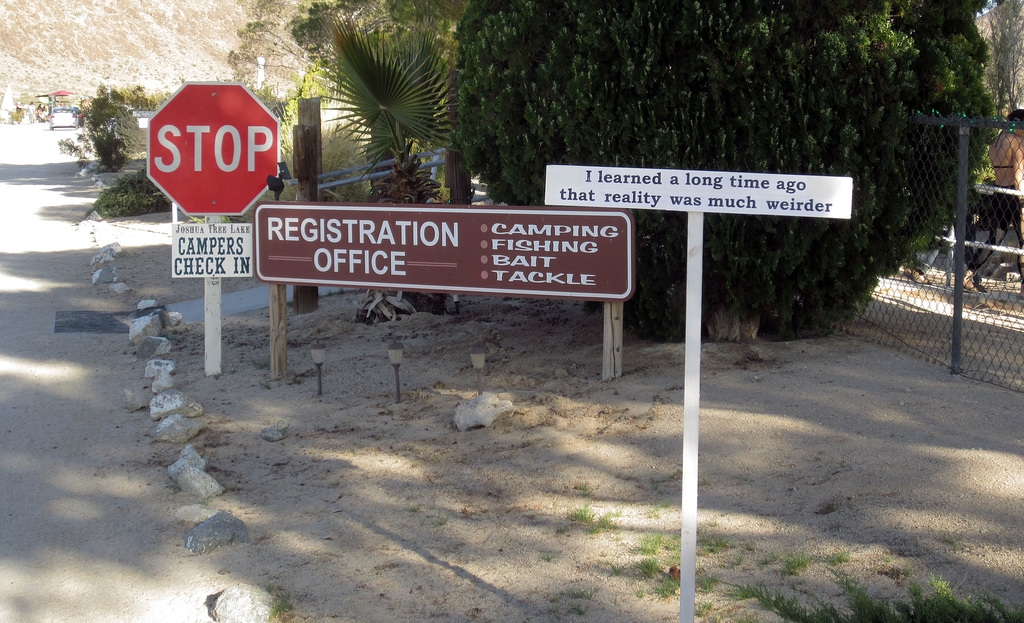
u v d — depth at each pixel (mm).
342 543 4344
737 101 5953
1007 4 14820
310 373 7211
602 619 3555
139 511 4824
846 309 6535
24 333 9031
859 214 5895
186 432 5863
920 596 3213
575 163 6289
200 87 7031
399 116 8516
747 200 3076
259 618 3664
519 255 5906
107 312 10094
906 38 5805
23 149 39594
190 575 4117
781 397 5535
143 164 27422
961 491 4238
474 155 6793
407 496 4816
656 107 6008
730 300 6453
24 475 5359
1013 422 4957
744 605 3549
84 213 18844
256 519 4656
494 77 6512
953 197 6191
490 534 4336
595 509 4504
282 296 7035
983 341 6719
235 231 7188
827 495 4398
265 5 44312
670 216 6266
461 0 12984
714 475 4754
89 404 6746
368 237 6359
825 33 5762
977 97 6309
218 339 7309
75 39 130875
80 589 4035
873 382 5703
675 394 5730
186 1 151250
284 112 15641
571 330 7945
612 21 5973
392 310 8953
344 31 8055
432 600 3789
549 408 5793
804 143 5832
